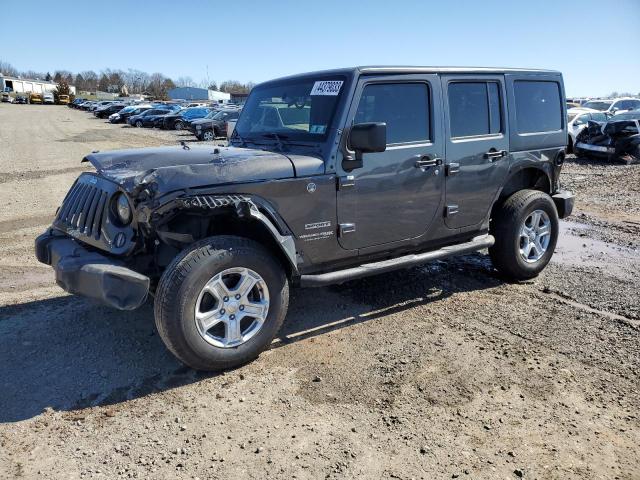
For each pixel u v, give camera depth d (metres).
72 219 4.18
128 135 31.23
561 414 3.22
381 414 3.22
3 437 3.02
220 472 2.74
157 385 3.57
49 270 6.05
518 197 5.43
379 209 4.36
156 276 3.88
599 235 7.73
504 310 4.82
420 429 3.07
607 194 11.20
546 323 4.52
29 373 3.71
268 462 2.81
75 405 3.34
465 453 2.87
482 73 4.99
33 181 13.02
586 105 25.91
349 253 4.31
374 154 4.25
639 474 2.71
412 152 4.47
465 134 4.91
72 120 48.34
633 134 15.77
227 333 3.68
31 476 2.71
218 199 3.51
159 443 2.97
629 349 4.04
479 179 5.03
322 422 3.15
